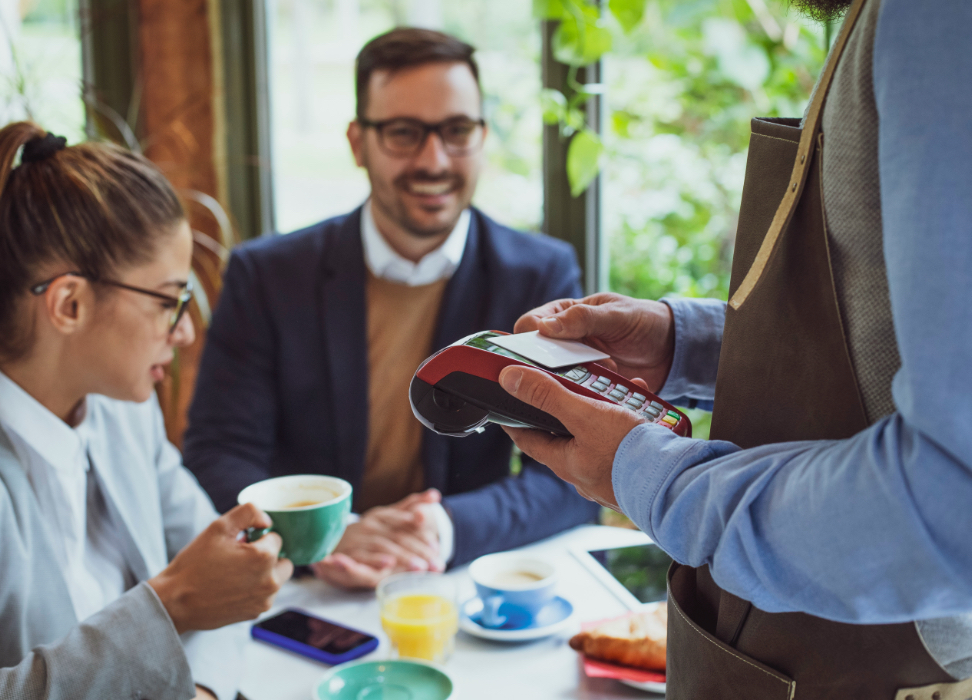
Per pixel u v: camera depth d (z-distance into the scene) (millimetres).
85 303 951
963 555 409
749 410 600
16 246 926
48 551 927
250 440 1597
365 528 1331
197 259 2391
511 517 1390
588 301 847
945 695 537
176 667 860
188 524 1236
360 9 2488
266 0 2402
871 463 433
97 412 1099
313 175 2568
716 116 2475
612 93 2289
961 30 423
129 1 2393
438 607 1011
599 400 632
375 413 1680
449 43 1590
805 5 600
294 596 1213
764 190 606
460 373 672
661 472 548
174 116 2406
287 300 1619
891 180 435
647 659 933
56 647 824
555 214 2107
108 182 950
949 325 402
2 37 2326
